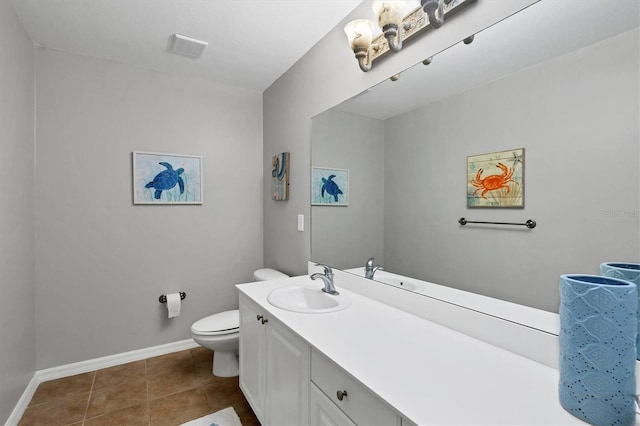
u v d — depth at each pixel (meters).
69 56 2.29
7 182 1.71
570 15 0.94
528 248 1.04
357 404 0.91
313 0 1.77
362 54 1.59
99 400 1.99
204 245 2.82
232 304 2.96
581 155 0.91
